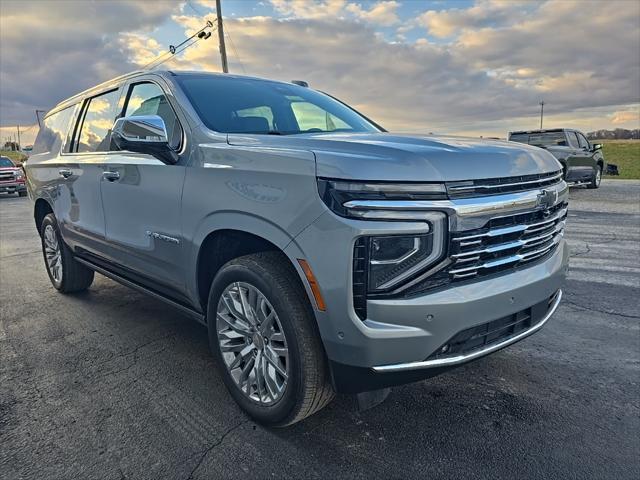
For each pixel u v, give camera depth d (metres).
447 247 2.19
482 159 2.40
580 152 16.08
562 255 2.94
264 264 2.49
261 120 3.28
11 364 3.48
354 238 2.09
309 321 2.36
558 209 2.86
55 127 5.15
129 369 3.38
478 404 2.90
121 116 3.78
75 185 4.32
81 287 5.12
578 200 13.91
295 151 2.39
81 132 4.46
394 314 2.14
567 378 3.21
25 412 2.85
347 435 2.61
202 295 3.03
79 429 2.67
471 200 2.25
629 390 3.05
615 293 4.96
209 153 2.80
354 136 2.79
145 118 2.89
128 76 3.86
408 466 2.35
